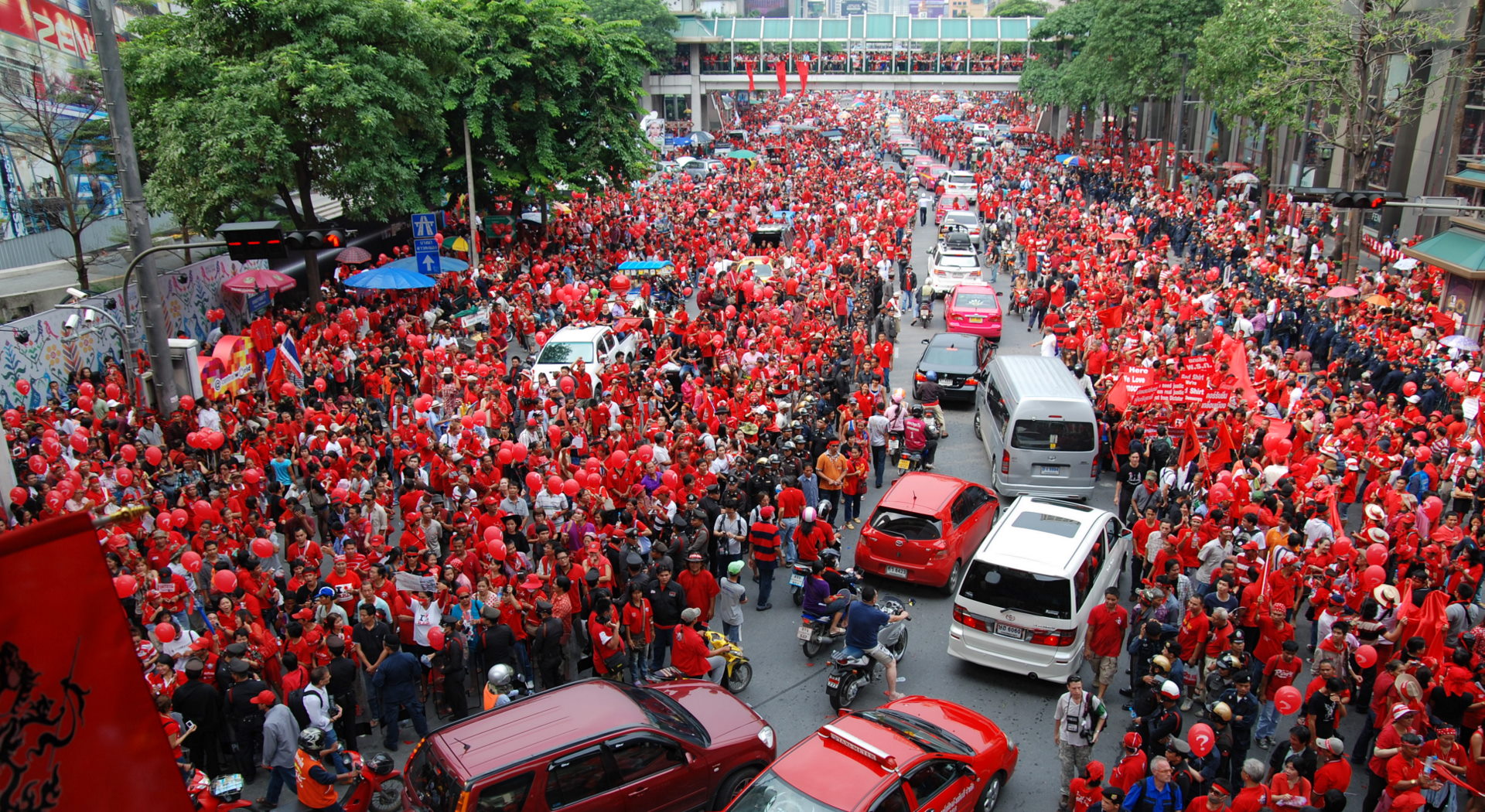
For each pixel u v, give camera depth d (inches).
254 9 1069.8
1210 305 1092.5
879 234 1599.4
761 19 3250.5
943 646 543.2
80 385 765.3
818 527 571.8
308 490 666.2
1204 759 358.0
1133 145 2721.5
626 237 1704.0
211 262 1119.6
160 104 1056.8
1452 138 1186.0
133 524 559.5
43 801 122.6
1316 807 336.5
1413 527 538.0
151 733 131.1
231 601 462.6
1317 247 1346.0
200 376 840.3
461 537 525.7
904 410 810.2
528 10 1419.8
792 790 332.2
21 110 1163.9
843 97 6722.4
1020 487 718.5
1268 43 1273.4
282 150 1048.8
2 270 1261.1
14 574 119.6
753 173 2343.8
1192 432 674.2
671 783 364.2
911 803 340.8
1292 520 574.9
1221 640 456.1
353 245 1243.8
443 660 448.8
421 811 328.5
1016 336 1255.5
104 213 1413.6
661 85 3275.1
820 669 522.3
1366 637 456.4
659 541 555.5
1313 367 987.9
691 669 461.4
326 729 390.6
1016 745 418.0
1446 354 859.4
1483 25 1205.7
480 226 1512.1
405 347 995.9
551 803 332.8
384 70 1138.0
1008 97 4522.6
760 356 943.0
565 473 668.7
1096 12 2144.4
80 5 1374.3
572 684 388.8
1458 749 354.6
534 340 1184.2
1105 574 524.1
